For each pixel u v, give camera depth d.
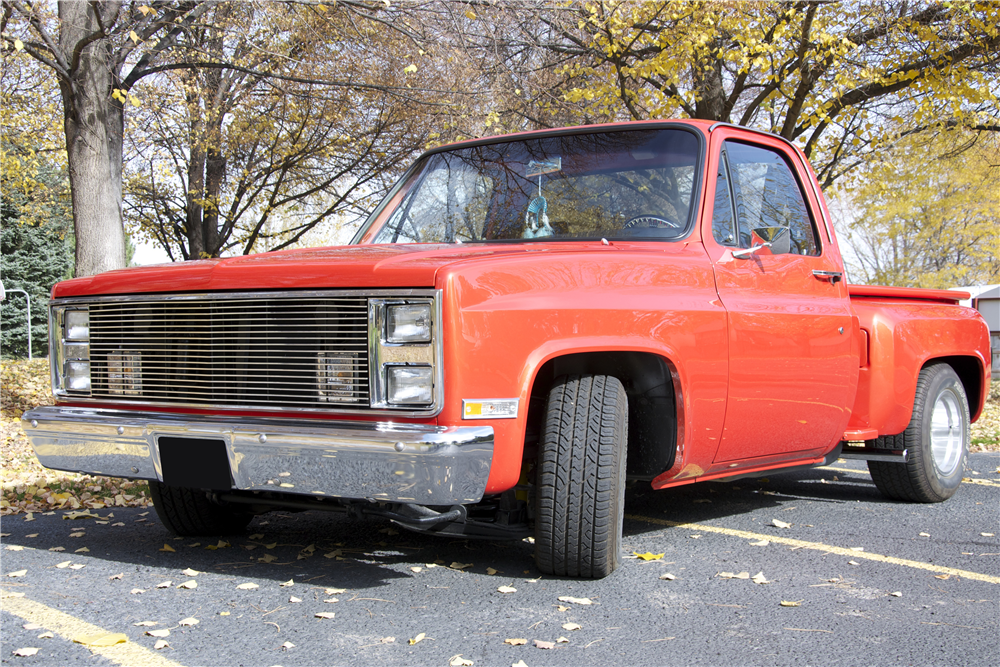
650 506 4.85
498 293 2.82
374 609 2.83
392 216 4.18
